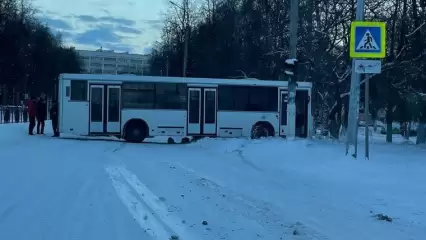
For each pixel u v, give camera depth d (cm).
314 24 2850
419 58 2573
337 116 2984
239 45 4303
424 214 843
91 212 786
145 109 2392
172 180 1175
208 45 5000
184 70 4697
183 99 2406
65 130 2364
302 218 806
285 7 3322
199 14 5497
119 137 2400
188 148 2139
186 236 669
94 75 2375
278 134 2447
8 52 5778
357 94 1587
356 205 916
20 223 705
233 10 4516
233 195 1004
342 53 2780
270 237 679
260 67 3731
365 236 698
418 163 1412
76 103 2367
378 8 2659
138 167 1405
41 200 870
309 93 2458
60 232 661
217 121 2414
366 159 1483
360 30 1406
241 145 2000
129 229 686
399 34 2644
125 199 902
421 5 2577
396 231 730
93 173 1229
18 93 6431
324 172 1331
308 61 2817
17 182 1057
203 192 1024
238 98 2431
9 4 5912
